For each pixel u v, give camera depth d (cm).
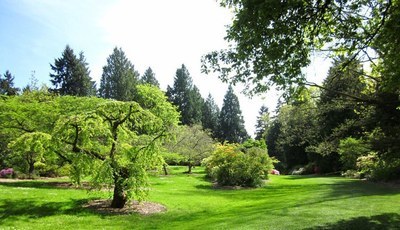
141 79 7656
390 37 713
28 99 2361
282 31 650
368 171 2206
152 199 1534
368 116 1619
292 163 4566
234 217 1098
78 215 1187
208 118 8062
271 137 5741
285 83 753
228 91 8100
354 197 1280
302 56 718
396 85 852
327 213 1014
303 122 3391
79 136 1335
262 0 625
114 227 1062
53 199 1374
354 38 762
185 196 1702
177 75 7506
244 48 707
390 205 1084
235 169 2275
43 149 1391
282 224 920
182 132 3531
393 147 1534
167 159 3259
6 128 2041
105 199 1453
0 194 1379
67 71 6391
